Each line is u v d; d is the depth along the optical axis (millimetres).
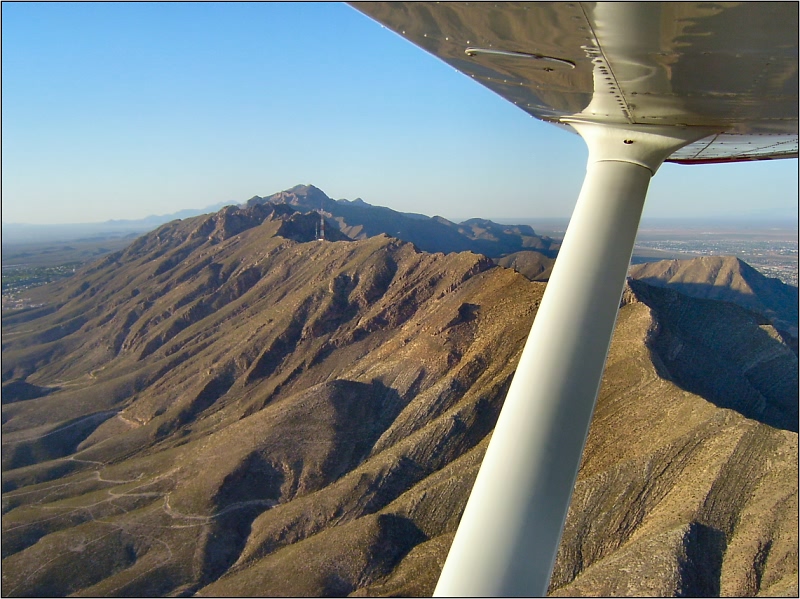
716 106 6262
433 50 5953
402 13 5016
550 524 4902
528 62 5773
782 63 4840
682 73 5406
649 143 7195
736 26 4262
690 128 7152
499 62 5957
